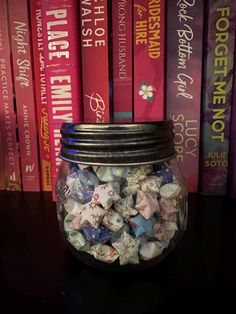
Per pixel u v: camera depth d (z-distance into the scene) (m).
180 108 0.24
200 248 0.18
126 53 0.24
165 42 0.23
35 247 0.18
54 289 0.14
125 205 0.15
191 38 0.23
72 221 0.16
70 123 0.16
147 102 0.24
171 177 0.16
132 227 0.15
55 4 0.22
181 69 0.24
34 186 0.28
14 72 0.26
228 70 0.23
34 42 0.25
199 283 0.15
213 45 0.23
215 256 0.17
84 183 0.15
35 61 0.25
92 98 0.24
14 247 0.18
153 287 0.14
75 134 0.15
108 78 0.24
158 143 0.15
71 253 0.17
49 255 0.17
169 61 0.23
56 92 0.23
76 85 0.23
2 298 0.14
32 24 0.24
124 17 0.23
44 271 0.16
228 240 0.19
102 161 0.15
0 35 0.25
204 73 0.24
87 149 0.15
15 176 0.28
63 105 0.23
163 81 0.24
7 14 0.25
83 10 0.22
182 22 0.23
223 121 0.24
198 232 0.20
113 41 0.23
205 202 0.25
